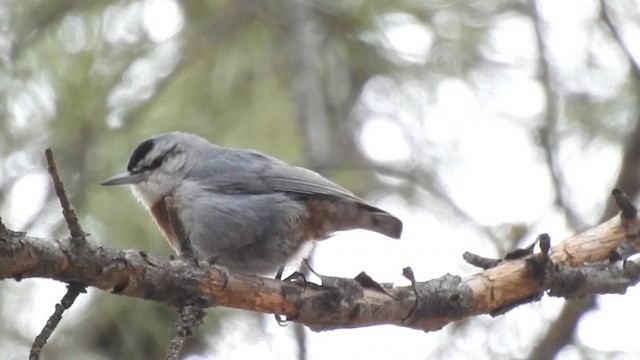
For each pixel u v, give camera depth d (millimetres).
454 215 11188
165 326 11469
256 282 6660
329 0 12172
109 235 10531
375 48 12195
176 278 6227
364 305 6973
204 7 12281
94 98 11055
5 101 10773
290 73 12000
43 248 5617
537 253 7262
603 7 10922
